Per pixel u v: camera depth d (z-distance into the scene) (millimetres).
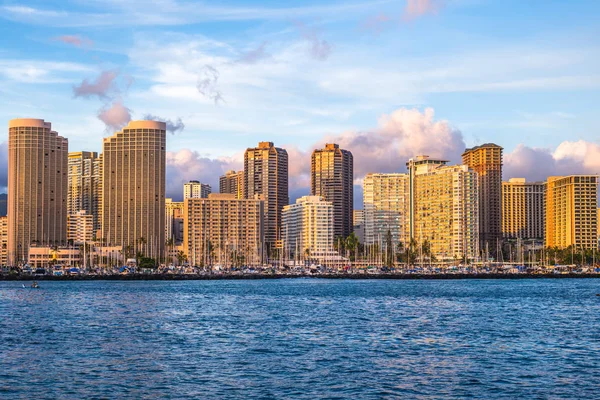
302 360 112000
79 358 113938
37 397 87125
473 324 164750
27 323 166125
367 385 93438
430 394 88625
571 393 89062
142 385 93250
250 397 86875
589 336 142000
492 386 92938
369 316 185250
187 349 123562
